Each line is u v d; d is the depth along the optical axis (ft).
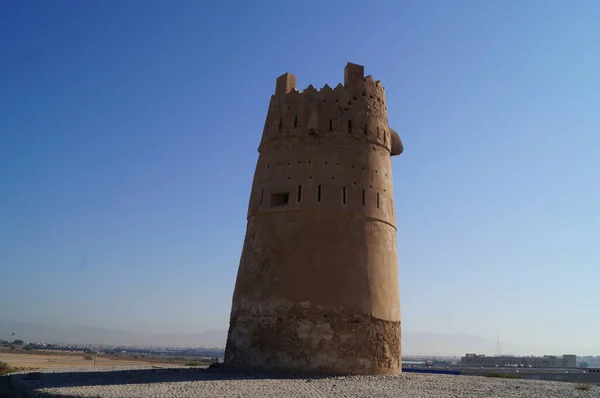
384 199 82.43
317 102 83.46
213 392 47.16
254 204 82.94
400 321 80.53
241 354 73.51
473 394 52.16
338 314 71.15
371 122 85.20
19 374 68.33
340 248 74.84
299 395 46.50
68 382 57.21
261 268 76.23
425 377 72.02
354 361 69.87
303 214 76.64
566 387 62.85
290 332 70.44
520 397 50.88
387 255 79.77
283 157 81.92
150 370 79.66
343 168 79.71
